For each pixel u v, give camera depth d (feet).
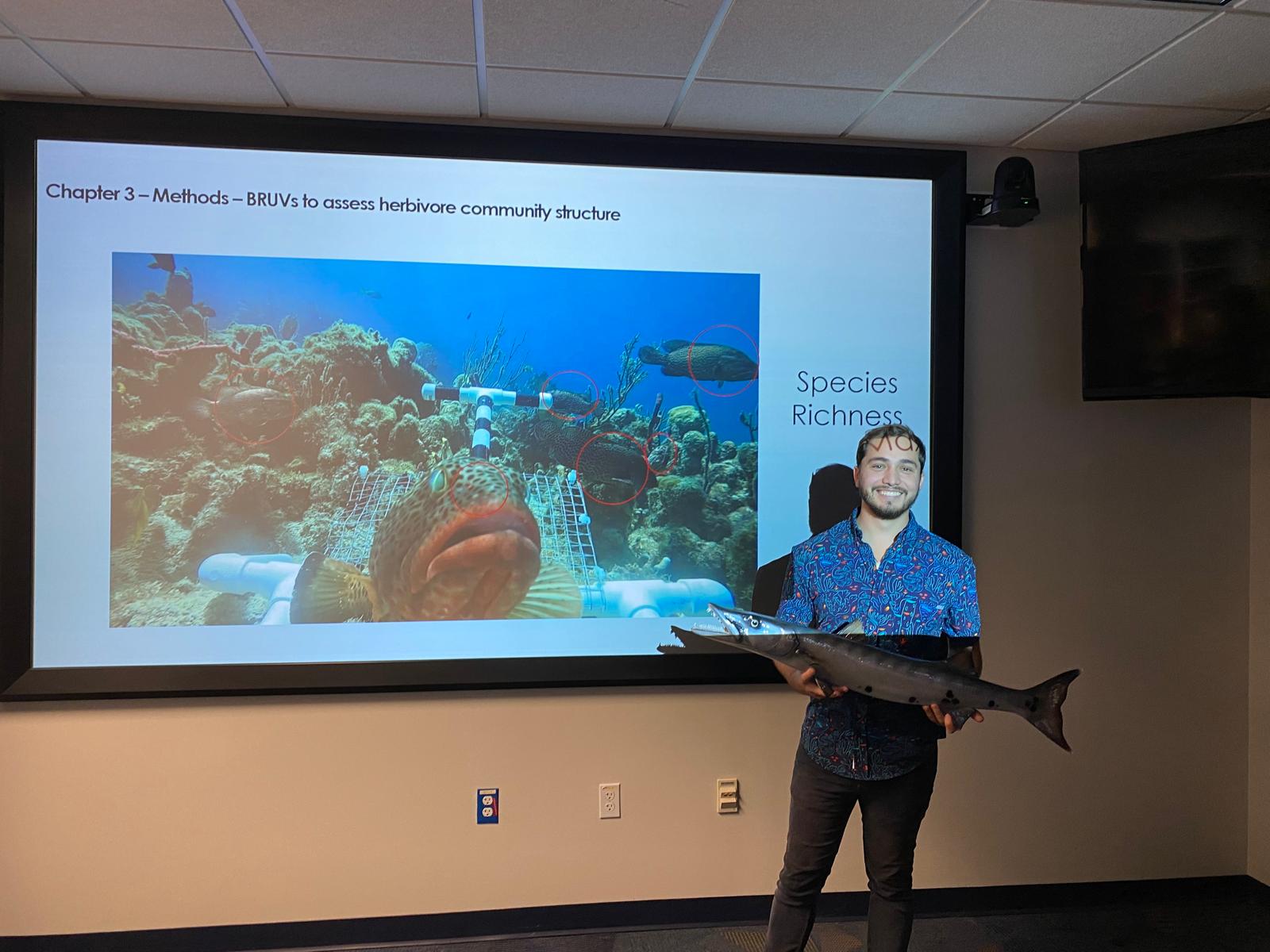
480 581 6.91
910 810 5.70
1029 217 7.30
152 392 6.61
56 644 6.54
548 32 5.62
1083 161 7.47
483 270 6.95
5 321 6.46
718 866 7.29
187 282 6.64
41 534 6.53
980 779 7.60
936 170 7.38
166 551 6.63
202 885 6.77
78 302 6.55
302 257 6.76
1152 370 7.04
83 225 6.55
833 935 7.05
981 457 7.62
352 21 5.47
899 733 5.75
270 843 6.82
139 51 5.88
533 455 6.99
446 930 6.98
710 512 7.15
